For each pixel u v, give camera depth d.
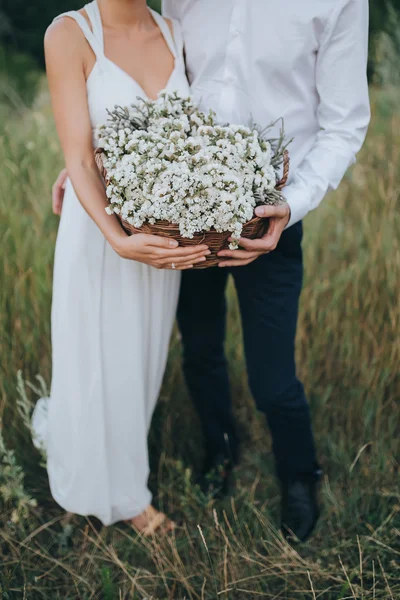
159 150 1.46
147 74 1.70
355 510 1.98
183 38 1.76
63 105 1.61
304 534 1.95
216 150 1.45
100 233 1.70
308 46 1.62
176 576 1.80
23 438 2.18
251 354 1.88
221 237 1.47
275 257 1.79
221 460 2.18
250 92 1.68
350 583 1.69
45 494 2.11
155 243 1.46
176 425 2.34
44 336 2.43
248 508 2.03
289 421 1.89
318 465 2.03
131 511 1.95
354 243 2.78
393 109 3.52
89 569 1.86
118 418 1.85
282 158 1.67
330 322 2.47
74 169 1.61
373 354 2.39
